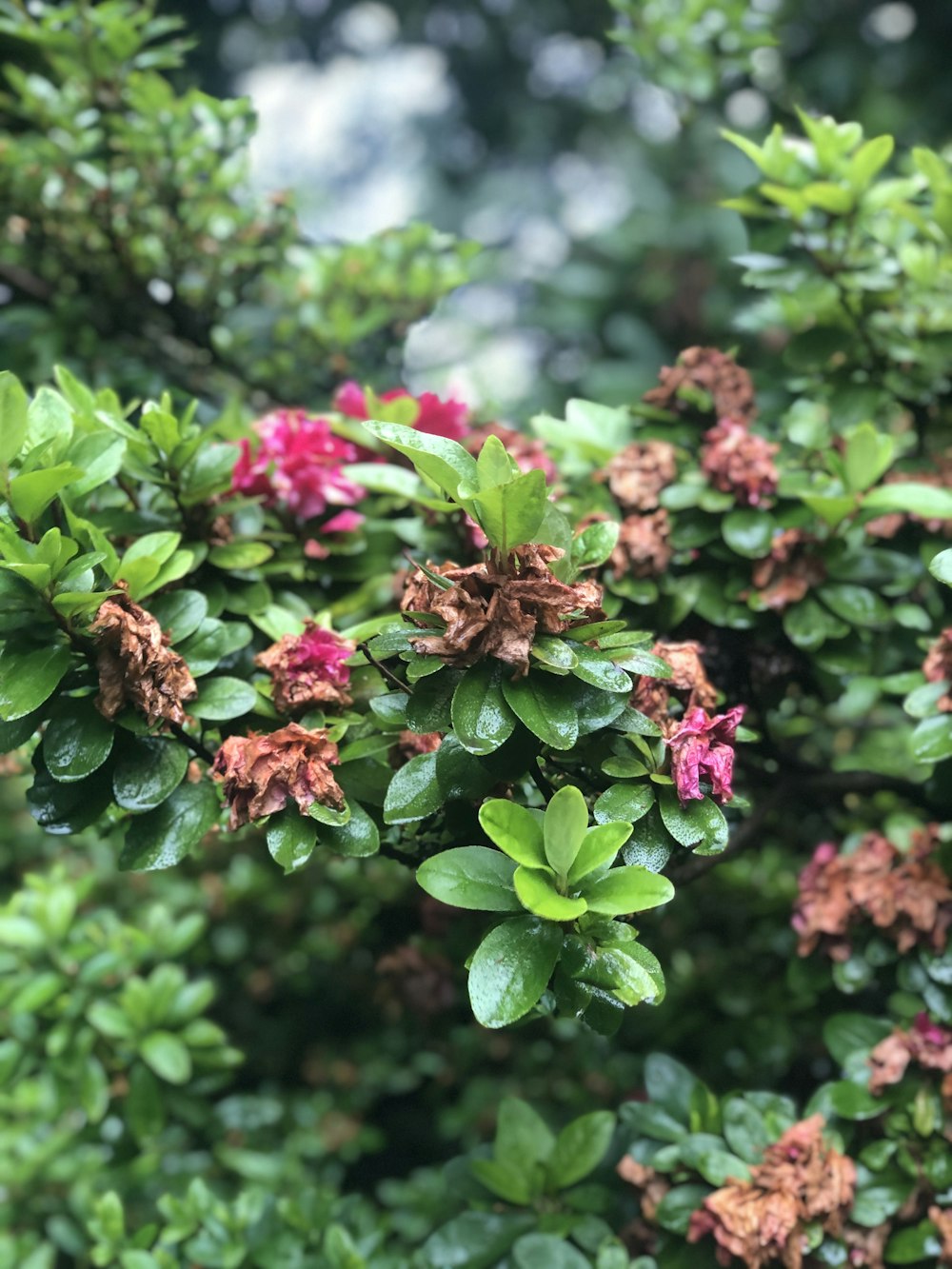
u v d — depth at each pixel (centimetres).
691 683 36
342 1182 78
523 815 31
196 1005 60
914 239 60
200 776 40
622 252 159
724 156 154
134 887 76
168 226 66
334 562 49
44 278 71
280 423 47
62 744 33
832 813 59
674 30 69
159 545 37
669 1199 44
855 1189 44
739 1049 62
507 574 31
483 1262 46
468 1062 70
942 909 46
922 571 50
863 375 57
